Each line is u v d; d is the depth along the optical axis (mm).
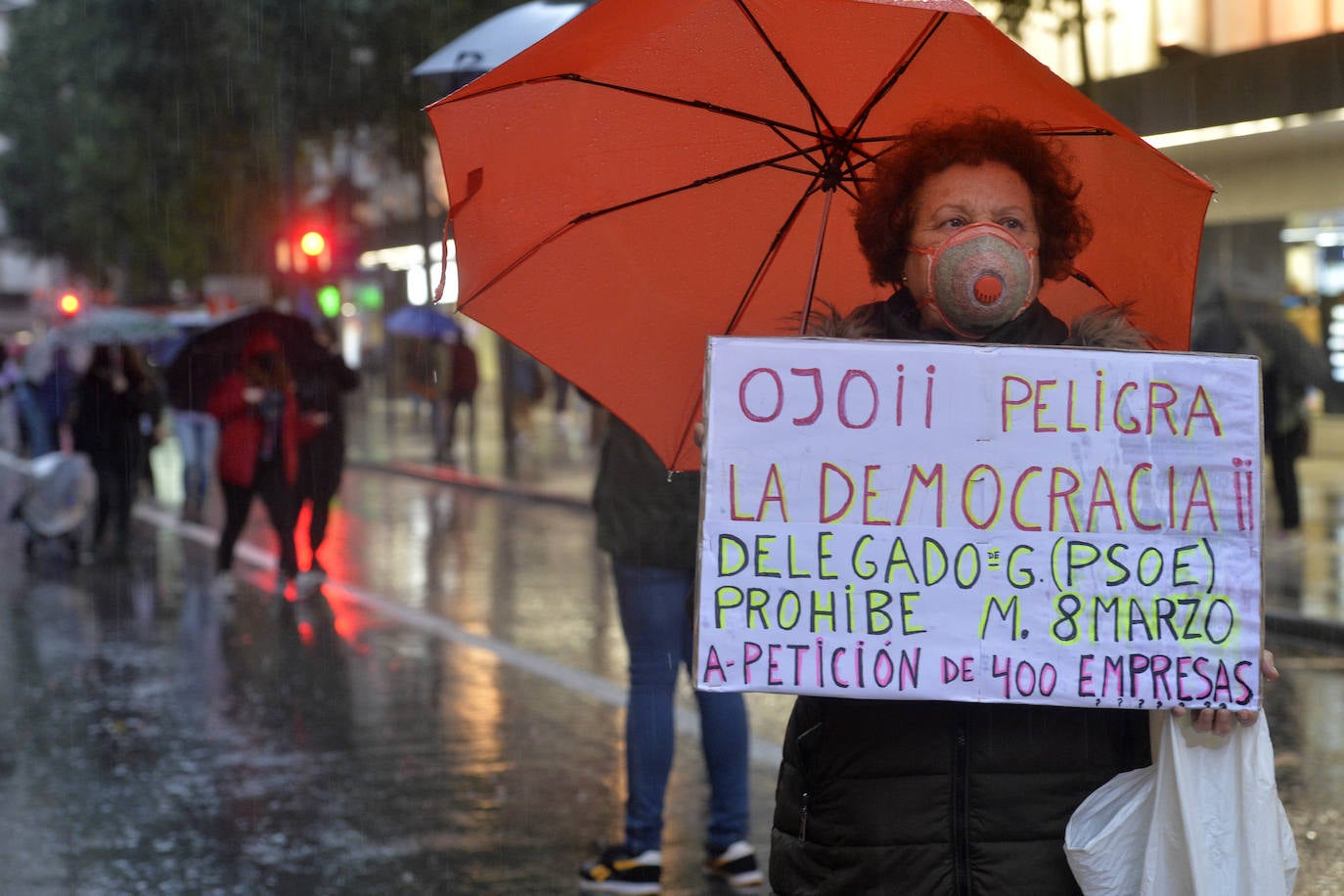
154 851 5477
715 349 2471
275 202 29172
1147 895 2436
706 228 2898
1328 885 5023
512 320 2893
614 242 2883
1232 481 2447
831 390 2467
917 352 2461
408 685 8266
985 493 2453
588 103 2770
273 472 11578
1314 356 13305
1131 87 14102
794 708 2629
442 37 19594
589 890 5008
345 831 5672
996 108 2699
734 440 2469
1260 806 2426
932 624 2447
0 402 47969
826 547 2459
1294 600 10305
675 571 4887
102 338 17922
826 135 2811
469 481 21219
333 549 14617
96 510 14078
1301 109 12609
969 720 2451
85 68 29406
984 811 2430
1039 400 2455
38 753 6871
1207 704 2414
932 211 2562
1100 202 2719
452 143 2732
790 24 2635
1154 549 2441
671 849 5445
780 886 2600
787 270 2939
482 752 6812
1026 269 2490
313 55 20250
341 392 11867
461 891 5031
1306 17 13789
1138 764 2535
